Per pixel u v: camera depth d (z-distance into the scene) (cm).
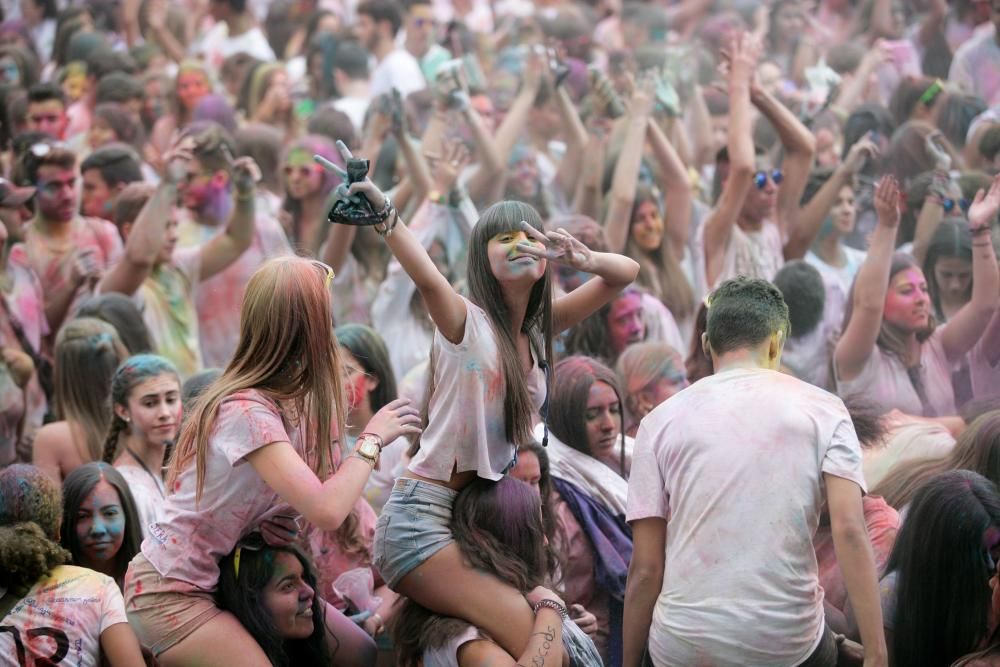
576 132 1912
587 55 2416
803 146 1633
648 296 1511
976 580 925
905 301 1378
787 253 1645
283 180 1731
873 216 1664
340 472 841
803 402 871
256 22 2952
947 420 1291
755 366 907
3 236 1448
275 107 2289
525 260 868
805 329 1460
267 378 868
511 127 1862
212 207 1723
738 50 1609
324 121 1917
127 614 887
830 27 2617
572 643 916
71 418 1215
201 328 1598
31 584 901
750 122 1584
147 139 2195
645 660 899
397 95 1705
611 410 1095
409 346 1551
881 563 1015
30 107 2050
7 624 888
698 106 2067
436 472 886
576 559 1048
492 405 870
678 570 868
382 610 1059
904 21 2352
